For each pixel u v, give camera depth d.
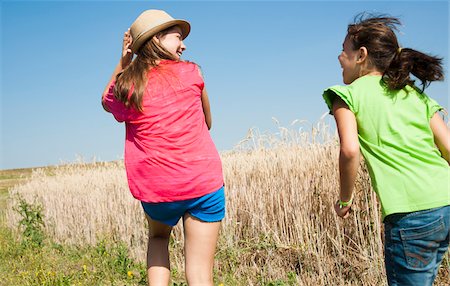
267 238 5.51
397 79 2.51
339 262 4.65
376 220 4.48
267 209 5.91
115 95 2.92
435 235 2.35
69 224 10.18
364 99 2.54
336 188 5.16
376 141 2.50
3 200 18.36
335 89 2.58
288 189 5.68
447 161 2.63
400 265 2.41
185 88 2.92
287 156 5.96
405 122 2.50
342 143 2.48
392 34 2.61
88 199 9.66
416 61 2.55
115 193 9.18
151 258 3.10
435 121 2.59
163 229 3.12
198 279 2.84
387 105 2.51
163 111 2.85
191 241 2.87
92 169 11.91
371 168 2.51
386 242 2.49
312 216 5.26
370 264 4.35
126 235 7.82
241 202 6.16
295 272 4.90
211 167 2.88
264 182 6.05
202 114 3.02
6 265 6.86
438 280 4.10
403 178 2.40
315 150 5.60
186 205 2.83
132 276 5.54
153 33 2.98
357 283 4.42
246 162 6.73
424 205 2.35
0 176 36.50
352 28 2.71
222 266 5.41
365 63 2.65
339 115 2.55
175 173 2.80
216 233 2.90
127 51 3.08
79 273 5.86
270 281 4.64
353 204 4.86
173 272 5.39
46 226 11.14
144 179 2.86
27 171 38.75
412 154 2.45
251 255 5.46
